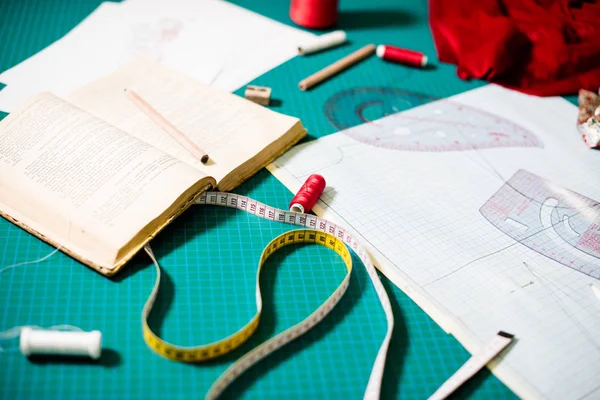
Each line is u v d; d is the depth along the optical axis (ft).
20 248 2.37
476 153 3.13
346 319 2.26
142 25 3.80
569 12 3.94
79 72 3.35
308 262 2.49
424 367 2.11
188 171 2.52
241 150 2.81
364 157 3.00
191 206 2.65
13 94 3.13
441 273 2.42
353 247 2.52
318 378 2.05
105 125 2.70
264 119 3.01
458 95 3.58
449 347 2.17
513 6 3.97
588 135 3.27
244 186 2.77
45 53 3.47
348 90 3.51
